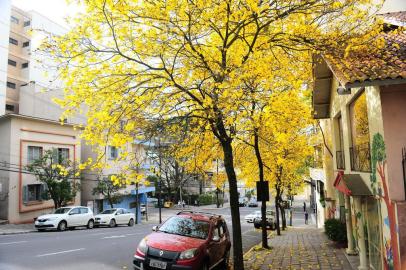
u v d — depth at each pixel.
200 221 10.58
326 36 8.75
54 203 29.03
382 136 7.37
